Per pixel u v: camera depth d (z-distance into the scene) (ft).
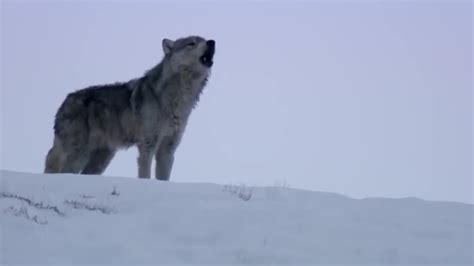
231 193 93.66
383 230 77.87
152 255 67.46
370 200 94.38
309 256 69.05
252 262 67.26
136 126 132.67
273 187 100.48
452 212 89.71
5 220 75.20
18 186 93.76
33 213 79.51
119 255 66.85
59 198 88.33
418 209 89.97
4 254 65.46
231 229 75.92
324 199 93.61
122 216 80.53
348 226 78.28
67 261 64.75
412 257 69.82
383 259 69.41
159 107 129.70
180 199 88.89
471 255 71.05
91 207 83.92
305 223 78.74
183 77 130.00
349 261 68.33
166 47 130.72
